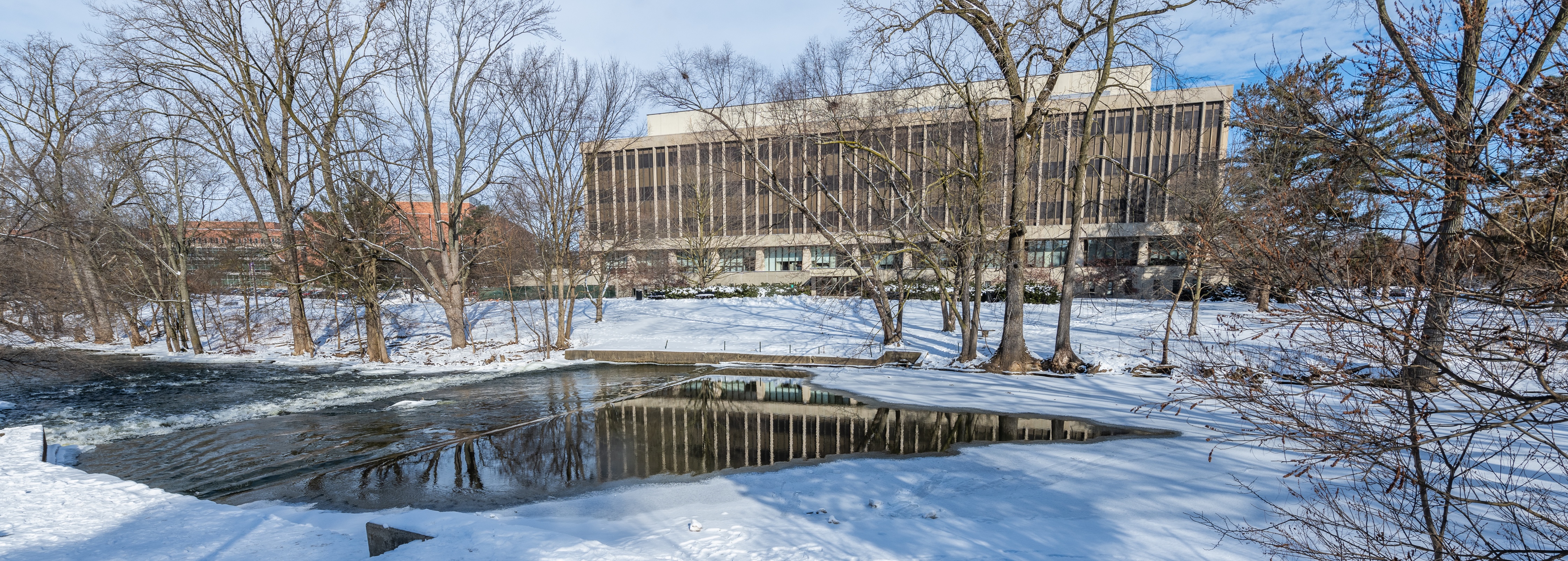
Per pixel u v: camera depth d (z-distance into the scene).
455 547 5.13
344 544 6.09
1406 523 5.71
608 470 9.88
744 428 12.64
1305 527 6.08
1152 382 15.71
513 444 11.74
